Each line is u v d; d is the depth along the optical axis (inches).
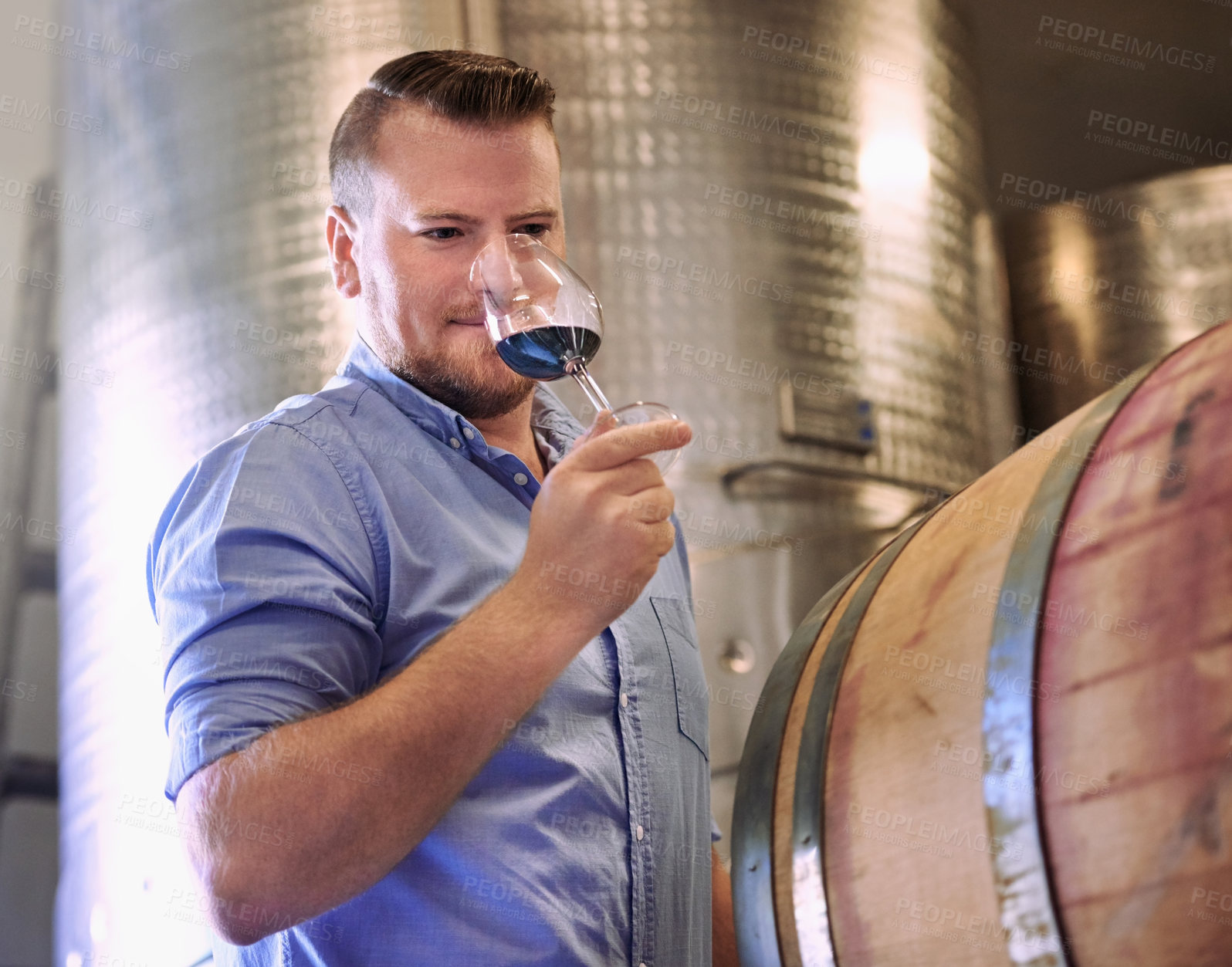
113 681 112.6
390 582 47.3
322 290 108.0
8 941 169.3
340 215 58.2
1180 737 24.3
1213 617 24.7
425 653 42.2
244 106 113.3
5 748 174.6
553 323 47.6
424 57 55.0
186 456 109.0
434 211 52.0
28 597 180.2
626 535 40.9
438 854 43.8
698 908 49.3
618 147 115.6
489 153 52.5
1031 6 175.0
